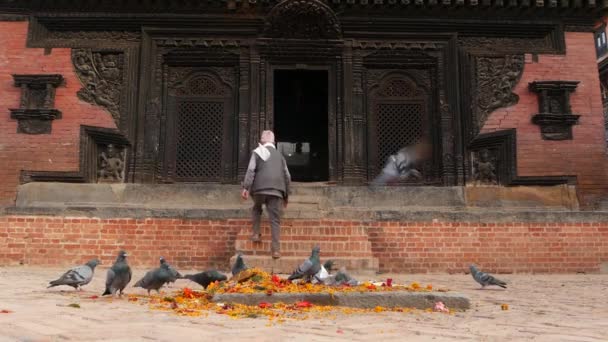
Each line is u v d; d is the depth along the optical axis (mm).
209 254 11117
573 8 14539
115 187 13305
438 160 14211
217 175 14117
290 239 10414
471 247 11352
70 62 13969
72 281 5883
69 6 14164
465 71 14391
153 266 11031
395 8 14375
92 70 13984
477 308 5512
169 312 4574
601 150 13938
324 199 13352
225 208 12289
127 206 13008
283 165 9742
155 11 14266
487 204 13508
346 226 10672
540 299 6492
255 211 9906
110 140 13594
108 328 3668
